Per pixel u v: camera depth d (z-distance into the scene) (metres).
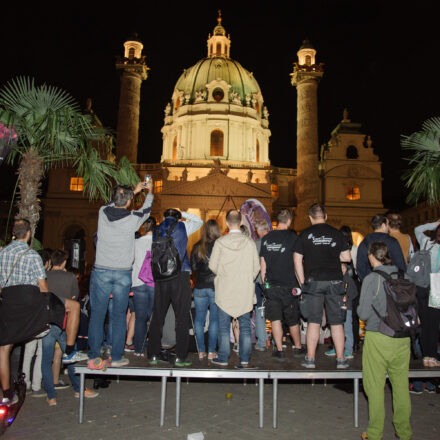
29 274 5.88
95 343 6.27
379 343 5.36
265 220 9.09
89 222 51.06
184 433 5.73
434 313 6.68
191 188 46.81
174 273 6.37
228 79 65.69
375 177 52.59
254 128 64.12
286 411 6.74
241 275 6.42
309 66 49.72
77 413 6.47
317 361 6.73
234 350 8.39
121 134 46.94
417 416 6.54
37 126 9.20
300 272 6.55
